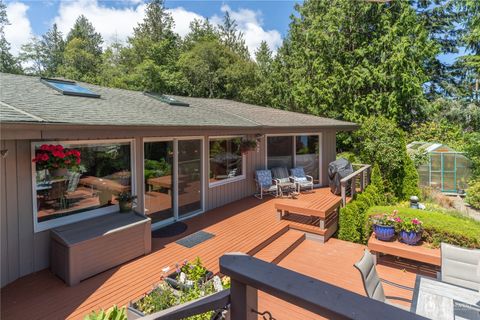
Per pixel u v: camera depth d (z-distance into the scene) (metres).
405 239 5.56
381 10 14.89
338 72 15.68
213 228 6.48
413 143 15.16
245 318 1.21
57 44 33.66
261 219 7.15
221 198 8.30
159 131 5.41
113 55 27.47
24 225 4.16
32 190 4.23
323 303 0.95
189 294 2.97
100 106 5.41
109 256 4.46
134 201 5.71
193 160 7.35
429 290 3.16
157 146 6.35
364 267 3.25
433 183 13.30
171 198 6.79
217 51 24.67
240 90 24.05
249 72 24.30
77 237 4.20
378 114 14.82
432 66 18.94
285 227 6.75
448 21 18.64
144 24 27.89
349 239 7.02
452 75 19.20
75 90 6.23
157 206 6.41
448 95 18.83
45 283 4.05
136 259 4.87
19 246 4.11
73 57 26.70
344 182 7.57
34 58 31.86
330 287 1.02
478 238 5.09
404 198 11.30
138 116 5.36
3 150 3.78
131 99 7.37
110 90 7.88
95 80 24.48
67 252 4.00
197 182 7.52
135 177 5.80
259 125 7.84
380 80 14.59
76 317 3.36
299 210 6.78
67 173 4.65
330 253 6.01
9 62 29.25
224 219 7.11
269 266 1.20
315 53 16.89
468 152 12.80
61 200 4.62
